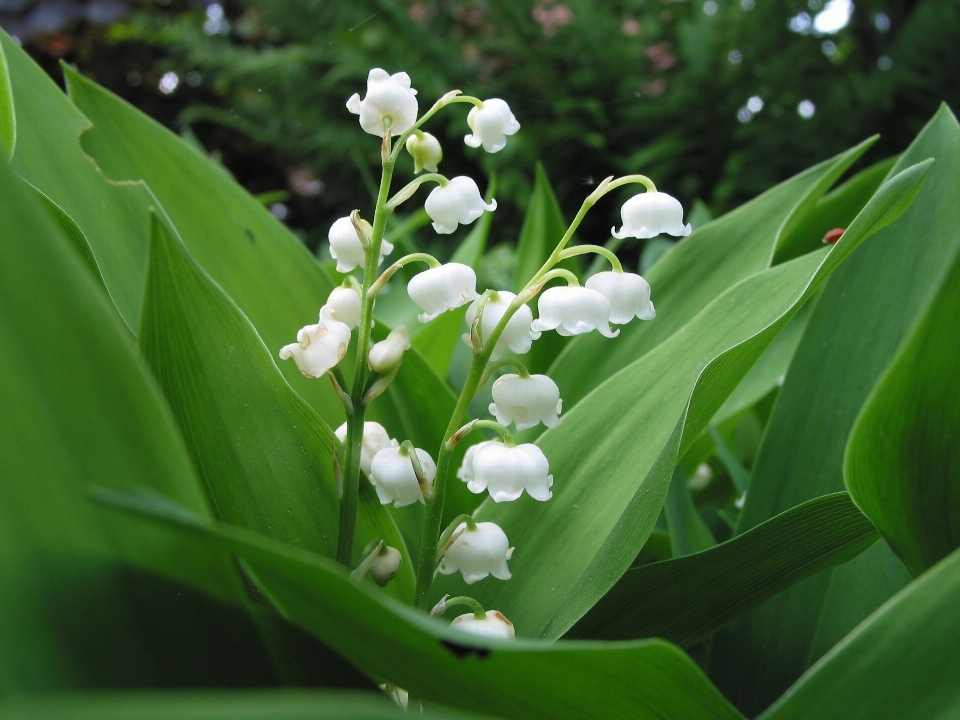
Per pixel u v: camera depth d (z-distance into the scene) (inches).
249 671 2.9
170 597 2.8
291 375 5.3
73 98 5.7
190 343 3.7
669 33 26.9
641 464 4.4
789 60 24.1
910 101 23.0
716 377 3.9
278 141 26.8
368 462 4.1
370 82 3.7
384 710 2.0
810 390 5.1
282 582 2.8
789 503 4.9
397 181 24.1
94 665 2.5
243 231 5.9
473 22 27.2
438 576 4.4
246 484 3.7
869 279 5.1
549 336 7.3
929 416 3.3
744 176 22.8
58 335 2.5
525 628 4.1
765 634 4.7
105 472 2.6
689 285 6.2
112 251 5.0
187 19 27.6
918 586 2.8
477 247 8.2
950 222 4.8
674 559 3.8
